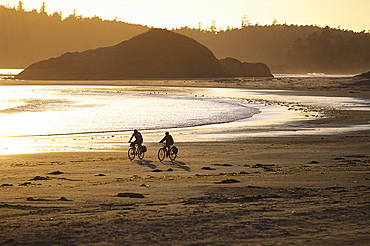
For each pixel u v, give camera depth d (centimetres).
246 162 8194
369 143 11269
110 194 4544
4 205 3834
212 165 7850
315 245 2372
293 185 4956
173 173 6881
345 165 7344
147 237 2594
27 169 7362
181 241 2498
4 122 17625
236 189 4684
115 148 11125
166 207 3650
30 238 2597
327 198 3956
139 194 4350
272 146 10869
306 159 8469
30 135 14162
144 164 8144
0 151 10575
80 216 3294
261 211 3375
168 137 8681
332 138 12519
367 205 3531
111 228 2838
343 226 2806
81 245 2438
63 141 12669
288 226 2834
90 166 7819
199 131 15038
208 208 3553
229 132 14550
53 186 5347
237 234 2642
